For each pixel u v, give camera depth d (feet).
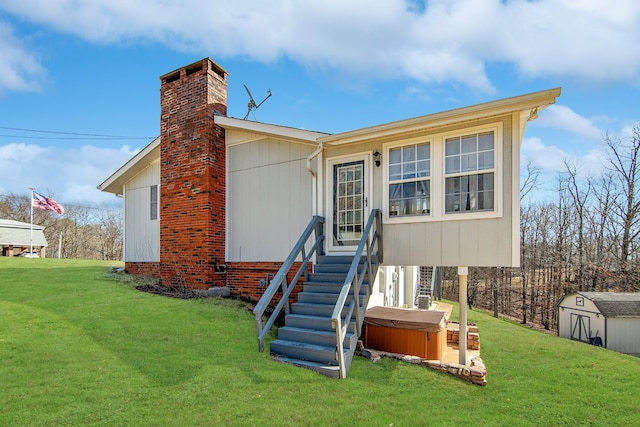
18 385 13.25
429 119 20.44
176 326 20.95
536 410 16.14
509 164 19.44
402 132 21.99
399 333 22.76
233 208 30.37
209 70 29.94
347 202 24.66
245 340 20.04
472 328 28.02
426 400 15.65
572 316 56.75
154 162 36.27
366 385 16.29
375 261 22.33
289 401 13.87
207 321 22.33
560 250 75.36
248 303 27.50
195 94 30.25
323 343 18.54
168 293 27.89
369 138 23.18
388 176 23.00
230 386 14.61
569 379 21.15
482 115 19.30
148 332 19.71
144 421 11.65
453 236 20.74
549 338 35.37
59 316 21.21
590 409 16.67
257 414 12.68
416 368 19.63
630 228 67.62
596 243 72.13
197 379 14.89
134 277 33.96
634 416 16.15
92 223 136.15
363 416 13.29
